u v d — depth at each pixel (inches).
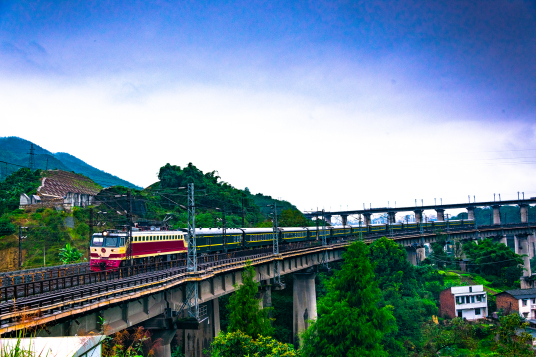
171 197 5064.0
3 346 436.1
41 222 3676.2
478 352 2805.1
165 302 1651.1
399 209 6673.2
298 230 3735.2
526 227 5994.1
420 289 3855.8
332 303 1724.9
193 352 2551.7
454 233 5300.2
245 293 1654.8
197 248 2437.3
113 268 1688.0
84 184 5664.4
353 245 1862.7
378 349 1610.5
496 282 4488.2
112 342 1251.8
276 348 1406.3
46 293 1279.5
